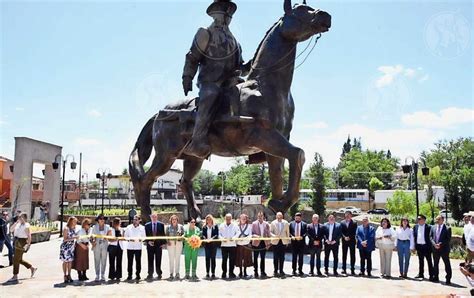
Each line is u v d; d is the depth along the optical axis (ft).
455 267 35.35
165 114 33.78
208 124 28.60
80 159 126.00
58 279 26.73
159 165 34.50
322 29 26.86
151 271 26.89
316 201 111.65
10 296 21.01
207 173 254.88
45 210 86.12
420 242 28.17
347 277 27.22
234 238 26.73
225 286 23.31
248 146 27.96
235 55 30.68
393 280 26.73
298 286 23.29
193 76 31.32
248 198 133.49
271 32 28.45
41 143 82.43
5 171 122.52
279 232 27.17
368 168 238.89
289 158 25.96
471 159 153.69
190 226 27.22
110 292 21.80
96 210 102.63
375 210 157.07
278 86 27.58
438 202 120.47
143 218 35.27
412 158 60.90
